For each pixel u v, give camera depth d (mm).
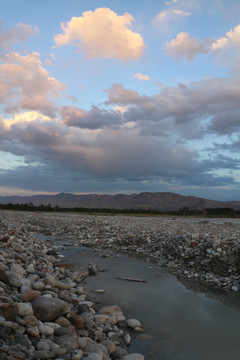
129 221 33656
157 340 6941
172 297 10148
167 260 15703
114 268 14281
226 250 13773
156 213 96688
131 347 6582
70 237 25312
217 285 11664
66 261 15414
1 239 13695
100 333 6949
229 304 9555
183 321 8102
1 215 53719
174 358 6125
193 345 6715
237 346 6695
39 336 5984
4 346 4844
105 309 8461
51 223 35375
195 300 9875
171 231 22297
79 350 5531
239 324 7938
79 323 7047
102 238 23266
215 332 7426
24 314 6402
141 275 13055
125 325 7762
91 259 16281
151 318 8273
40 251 15688
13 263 10188
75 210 103125
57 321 6863
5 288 7660
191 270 13617
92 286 11219
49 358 5121
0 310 5773
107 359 5668
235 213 95000
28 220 41312
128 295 10242
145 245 19734
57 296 8742
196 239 16312
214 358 6152
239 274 12172
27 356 4996
